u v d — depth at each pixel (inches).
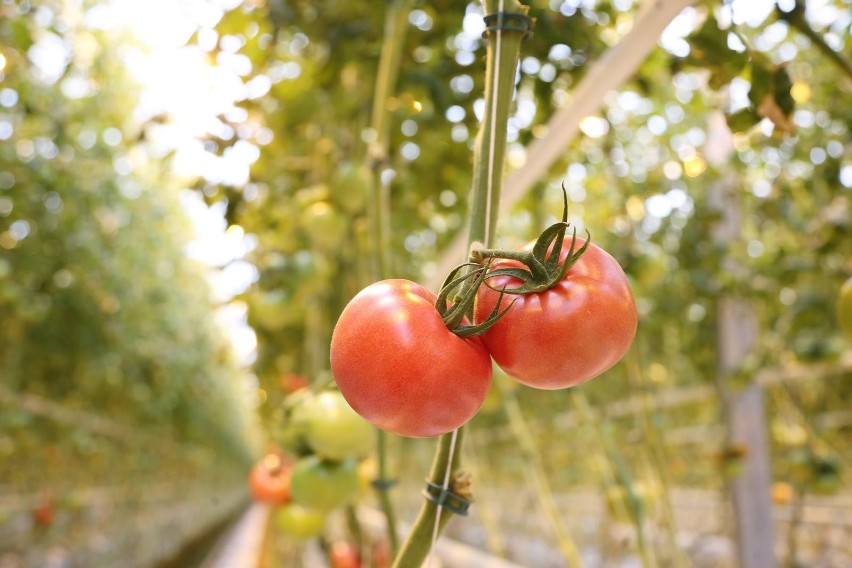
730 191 110.2
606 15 80.8
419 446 234.1
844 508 156.3
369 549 93.5
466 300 25.4
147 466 357.7
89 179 168.1
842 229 87.9
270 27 72.6
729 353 105.9
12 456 229.5
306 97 84.8
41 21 124.3
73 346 210.4
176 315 288.4
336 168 80.5
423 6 75.6
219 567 311.4
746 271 106.0
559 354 25.0
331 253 101.8
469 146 93.8
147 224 228.8
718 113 100.3
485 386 25.6
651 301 121.8
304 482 56.1
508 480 296.4
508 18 29.4
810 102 102.3
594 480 228.1
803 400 130.3
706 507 191.9
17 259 164.4
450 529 290.0
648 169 120.0
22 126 136.9
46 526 215.2
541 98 77.3
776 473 144.9
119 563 319.3
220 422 496.1
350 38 77.3
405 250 129.7
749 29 85.4
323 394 56.6
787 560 126.3
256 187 88.7
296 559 192.5
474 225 28.6
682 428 216.5
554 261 25.9
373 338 25.0
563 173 91.9
